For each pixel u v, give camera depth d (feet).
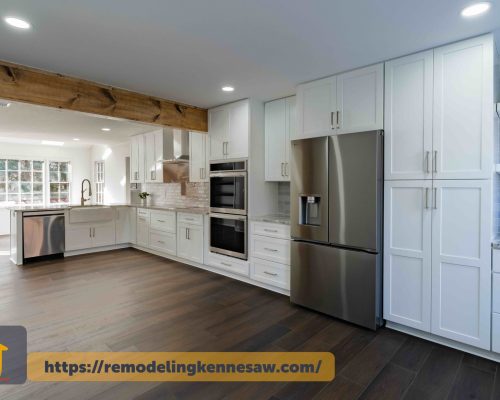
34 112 14.12
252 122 12.41
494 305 7.06
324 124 9.89
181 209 15.98
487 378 6.59
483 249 7.14
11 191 24.94
